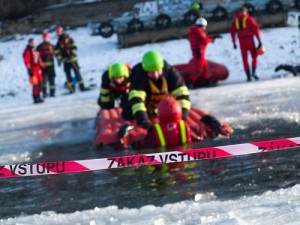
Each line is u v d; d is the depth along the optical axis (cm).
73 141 1006
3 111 1903
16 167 439
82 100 1894
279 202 409
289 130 857
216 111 1191
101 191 554
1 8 4184
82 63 2811
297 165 578
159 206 461
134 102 891
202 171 602
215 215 392
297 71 1856
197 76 1850
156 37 3053
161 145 821
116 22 3062
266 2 2997
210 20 3027
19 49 3447
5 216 485
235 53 2495
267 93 1441
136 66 991
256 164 605
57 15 4003
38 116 1550
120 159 446
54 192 573
